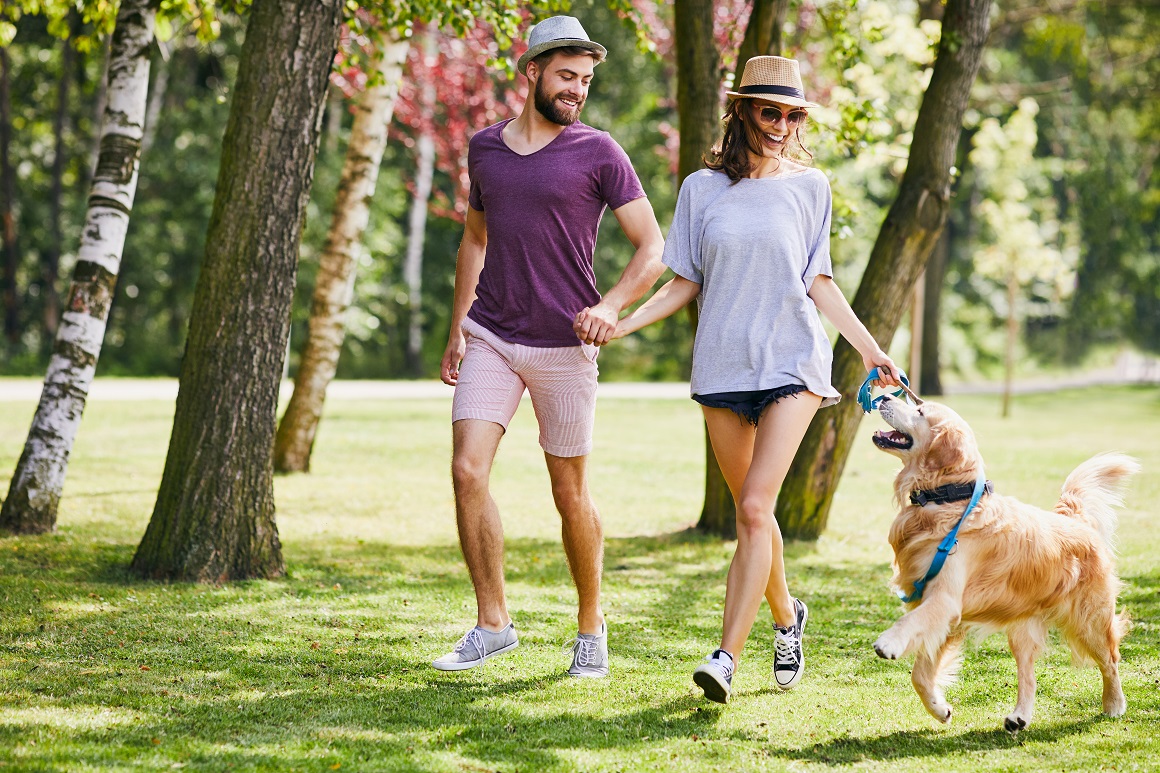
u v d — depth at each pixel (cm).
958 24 835
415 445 1474
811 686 461
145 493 999
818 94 2002
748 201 424
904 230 848
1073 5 2583
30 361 2970
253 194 627
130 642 496
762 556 406
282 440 1202
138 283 3141
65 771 329
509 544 847
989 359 4409
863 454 1584
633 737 384
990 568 400
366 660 481
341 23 655
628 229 450
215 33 932
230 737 371
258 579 648
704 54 860
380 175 3134
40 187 3344
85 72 3241
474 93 2566
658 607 629
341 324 1212
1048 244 4119
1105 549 434
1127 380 4375
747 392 418
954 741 393
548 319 444
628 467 1344
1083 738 399
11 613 541
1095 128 3950
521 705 418
